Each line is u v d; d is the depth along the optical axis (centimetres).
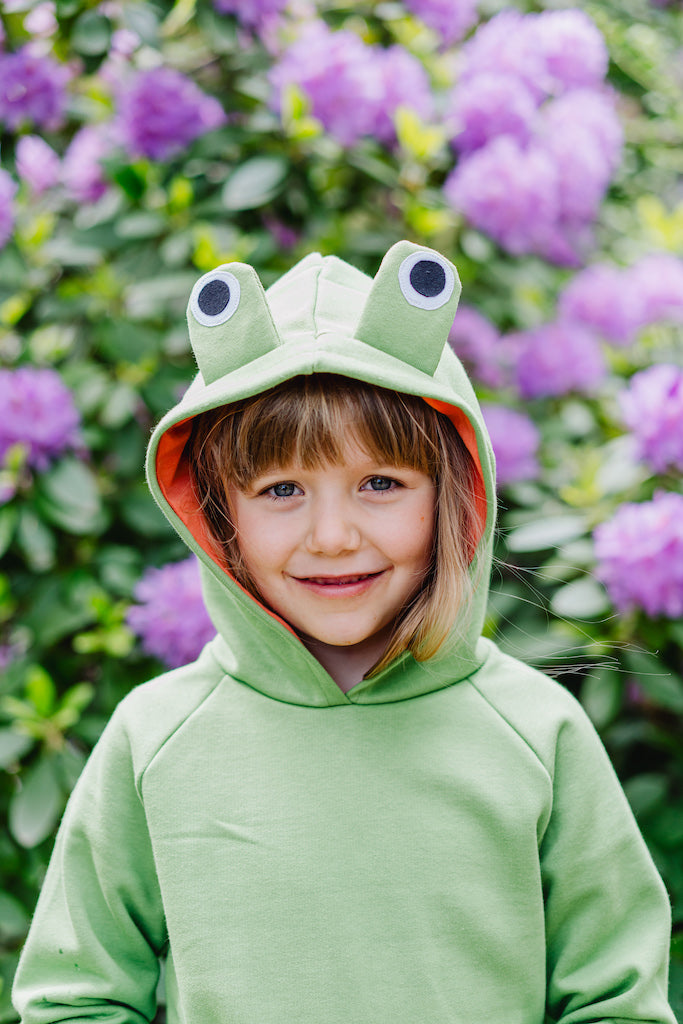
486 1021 82
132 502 173
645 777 152
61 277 190
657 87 243
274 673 88
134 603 173
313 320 83
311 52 176
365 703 87
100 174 190
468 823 84
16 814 150
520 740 86
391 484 82
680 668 165
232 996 80
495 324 203
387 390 80
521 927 83
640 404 154
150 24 176
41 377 161
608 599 152
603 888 86
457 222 189
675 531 140
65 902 90
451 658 88
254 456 79
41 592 168
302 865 82
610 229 228
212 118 189
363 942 81
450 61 217
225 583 84
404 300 79
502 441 172
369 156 189
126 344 173
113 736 91
